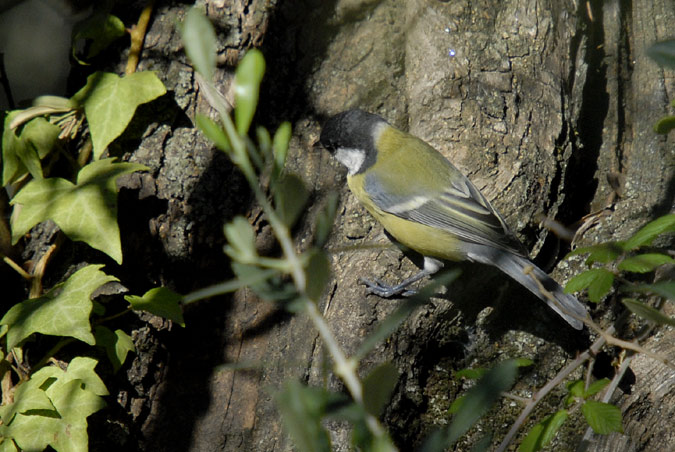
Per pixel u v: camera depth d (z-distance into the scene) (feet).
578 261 25.96
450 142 25.57
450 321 24.99
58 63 32.37
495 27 26.78
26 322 20.40
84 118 24.50
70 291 20.83
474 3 26.84
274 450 23.21
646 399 23.79
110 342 22.06
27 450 20.27
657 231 17.97
